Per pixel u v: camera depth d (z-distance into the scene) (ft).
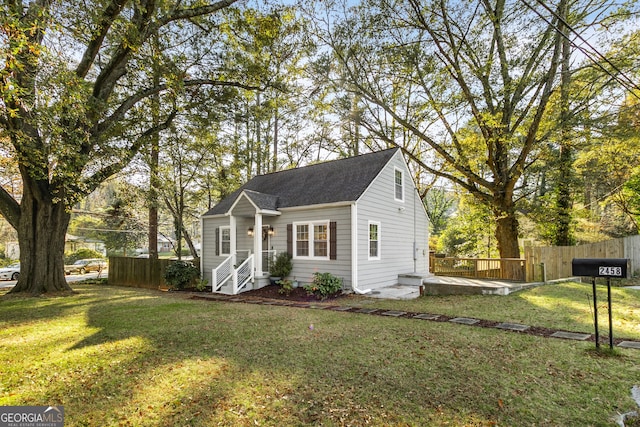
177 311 25.77
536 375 12.71
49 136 26.02
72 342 17.52
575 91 41.70
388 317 23.09
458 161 47.34
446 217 115.03
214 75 42.32
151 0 29.04
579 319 21.27
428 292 33.60
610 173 54.49
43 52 19.22
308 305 28.76
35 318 23.41
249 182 54.60
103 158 37.32
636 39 38.93
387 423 9.57
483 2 43.11
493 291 30.55
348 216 35.63
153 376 12.99
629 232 61.00
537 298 27.71
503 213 45.19
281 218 41.63
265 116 51.29
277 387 11.89
